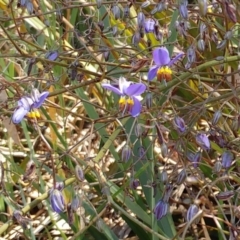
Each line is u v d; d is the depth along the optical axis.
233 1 0.31
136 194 0.31
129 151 0.24
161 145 0.25
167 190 0.24
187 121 0.28
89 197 0.30
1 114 0.26
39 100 0.23
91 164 0.25
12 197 0.31
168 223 0.28
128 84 0.24
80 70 0.29
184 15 0.27
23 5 0.29
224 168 0.25
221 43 0.28
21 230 0.32
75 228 0.29
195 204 0.22
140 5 0.31
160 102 0.29
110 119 0.28
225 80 0.28
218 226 0.27
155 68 0.25
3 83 0.26
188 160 0.28
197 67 0.28
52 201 0.22
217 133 0.30
